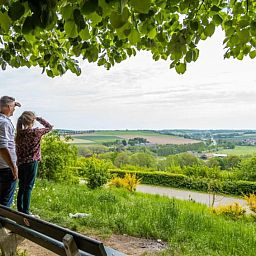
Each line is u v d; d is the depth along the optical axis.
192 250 5.06
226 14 3.68
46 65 4.25
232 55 3.76
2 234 3.37
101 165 14.70
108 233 5.81
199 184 21.00
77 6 1.79
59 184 13.48
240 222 9.02
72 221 6.27
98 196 9.40
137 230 5.89
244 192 18.00
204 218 7.36
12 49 3.98
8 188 4.74
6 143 4.54
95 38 3.92
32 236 2.83
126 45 3.96
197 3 3.14
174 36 3.16
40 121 5.57
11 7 1.58
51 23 1.63
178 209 7.58
